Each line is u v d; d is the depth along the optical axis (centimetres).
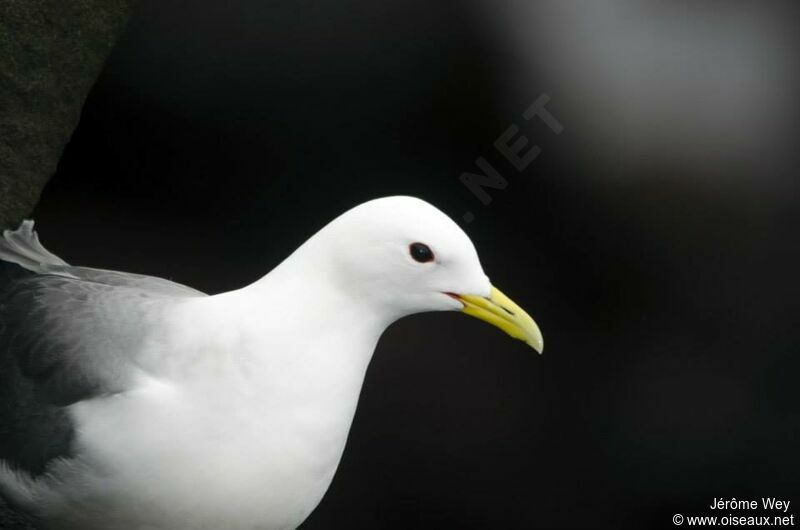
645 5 1273
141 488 769
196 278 1230
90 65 973
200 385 759
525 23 1225
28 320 832
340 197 1235
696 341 1293
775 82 1288
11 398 816
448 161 1234
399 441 1226
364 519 1202
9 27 938
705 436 1270
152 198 1233
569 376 1273
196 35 1186
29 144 966
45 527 848
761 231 1297
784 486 1259
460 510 1216
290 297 770
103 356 786
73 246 1218
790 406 1282
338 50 1194
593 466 1253
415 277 770
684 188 1283
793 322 1300
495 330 1269
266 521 788
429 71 1209
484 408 1248
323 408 771
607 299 1287
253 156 1223
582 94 1250
